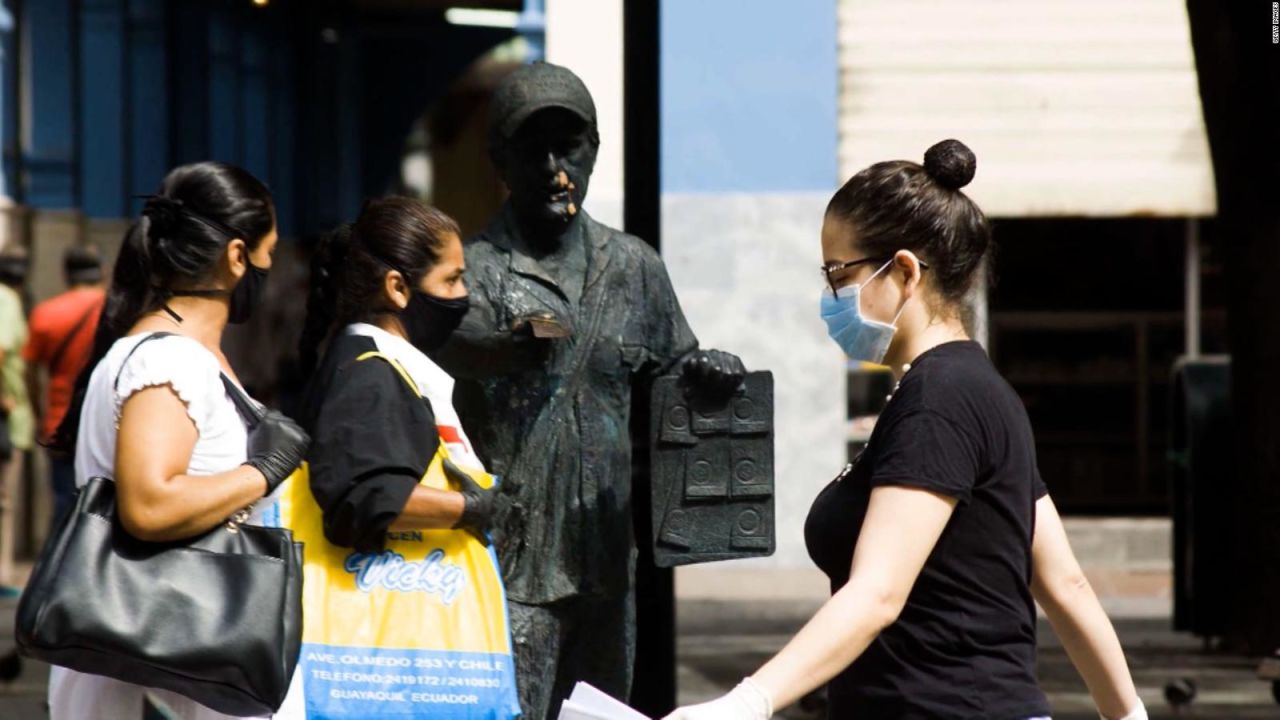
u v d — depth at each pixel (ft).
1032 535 28.89
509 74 43.78
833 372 115.24
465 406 43.42
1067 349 126.21
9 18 130.62
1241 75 85.25
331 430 33.83
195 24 170.50
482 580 35.01
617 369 43.98
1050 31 116.06
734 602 101.65
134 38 158.10
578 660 44.52
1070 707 75.61
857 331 29.40
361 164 264.11
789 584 108.78
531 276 43.29
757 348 115.14
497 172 43.80
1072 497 127.75
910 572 27.25
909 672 27.89
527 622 42.80
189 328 33.45
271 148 216.54
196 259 33.24
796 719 71.46
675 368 44.34
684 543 43.37
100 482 31.86
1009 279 125.70
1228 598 89.45
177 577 31.24
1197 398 89.45
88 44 147.74
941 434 27.61
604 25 112.57
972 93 116.26
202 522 31.58
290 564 32.07
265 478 32.48
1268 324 86.17
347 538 33.60
